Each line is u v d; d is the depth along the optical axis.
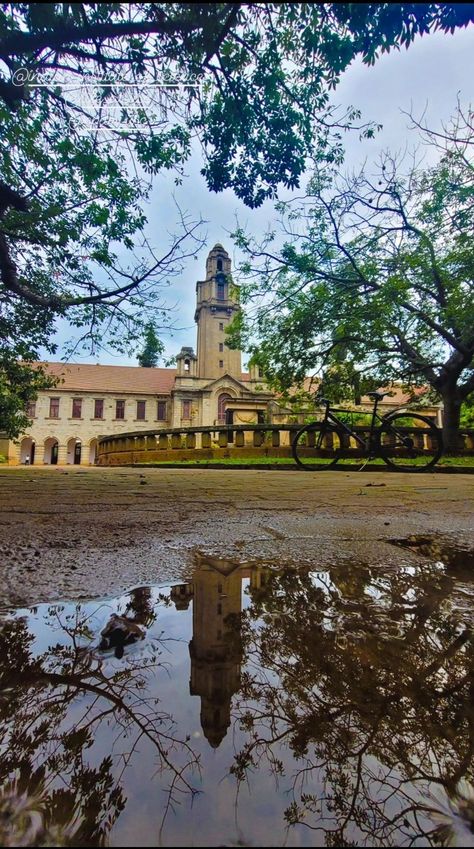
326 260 14.09
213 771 0.56
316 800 0.51
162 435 15.47
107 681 0.79
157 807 0.50
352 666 0.85
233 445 13.73
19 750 0.59
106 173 6.85
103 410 38.22
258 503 3.45
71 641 0.95
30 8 3.82
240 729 0.65
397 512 3.01
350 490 4.64
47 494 3.95
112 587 1.34
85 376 40.22
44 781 0.54
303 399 16.05
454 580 1.43
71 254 7.98
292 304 14.66
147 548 1.85
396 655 0.89
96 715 0.68
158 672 0.82
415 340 14.61
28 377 15.26
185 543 1.95
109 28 3.88
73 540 1.99
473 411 23.36
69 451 40.78
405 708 0.71
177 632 1.01
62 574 1.47
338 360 15.34
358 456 10.60
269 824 0.47
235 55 4.48
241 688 0.76
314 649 0.92
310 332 14.44
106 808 0.49
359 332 13.66
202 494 4.09
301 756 0.59
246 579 1.45
